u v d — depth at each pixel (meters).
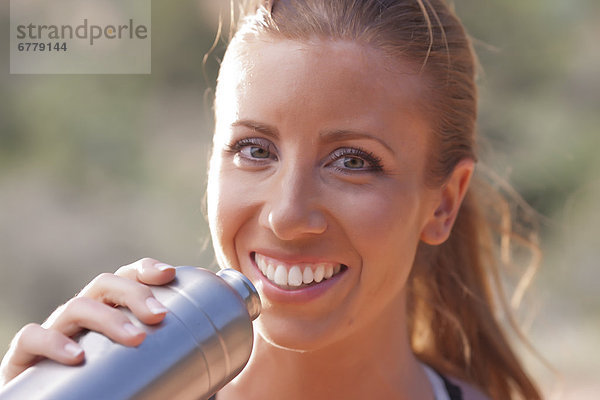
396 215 1.03
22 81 4.21
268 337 1.01
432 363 1.57
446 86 1.14
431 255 1.49
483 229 1.57
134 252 4.45
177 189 4.37
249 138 1.00
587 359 3.98
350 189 0.99
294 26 1.00
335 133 0.97
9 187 4.46
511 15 4.18
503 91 4.20
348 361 1.15
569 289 4.40
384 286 1.05
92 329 0.83
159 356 0.81
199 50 4.33
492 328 1.58
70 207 4.50
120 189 4.46
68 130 4.29
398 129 1.03
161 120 4.36
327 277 1.01
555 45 4.24
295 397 1.16
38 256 4.54
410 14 1.08
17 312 4.53
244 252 1.02
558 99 4.33
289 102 0.97
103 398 0.78
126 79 4.29
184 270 0.88
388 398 1.21
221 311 0.85
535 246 1.79
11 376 0.87
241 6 1.21
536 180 4.04
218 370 0.85
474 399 1.41
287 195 0.96
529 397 1.62
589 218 4.29
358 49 1.00
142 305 0.83
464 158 1.20
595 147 4.20
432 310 1.56
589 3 4.30
